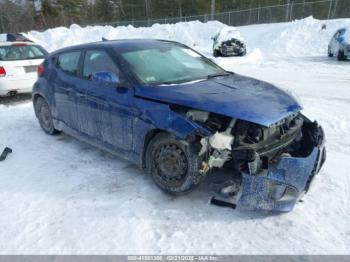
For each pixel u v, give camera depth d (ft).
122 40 15.31
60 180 12.98
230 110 9.93
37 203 11.42
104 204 11.20
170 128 10.46
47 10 187.11
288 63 44.68
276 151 10.35
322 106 22.41
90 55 14.49
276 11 105.29
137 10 193.98
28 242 9.50
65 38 92.58
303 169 9.83
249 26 96.89
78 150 15.98
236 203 10.35
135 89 11.90
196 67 14.15
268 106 10.35
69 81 15.20
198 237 9.51
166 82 12.29
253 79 13.38
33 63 26.43
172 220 10.28
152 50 14.15
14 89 25.67
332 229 9.70
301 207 10.75
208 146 9.92
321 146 10.80
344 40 43.75
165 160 11.09
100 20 202.39
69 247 9.24
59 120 16.74
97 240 9.48
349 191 11.61
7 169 14.19
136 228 9.94
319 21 67.77
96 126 13.88
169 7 180.45
